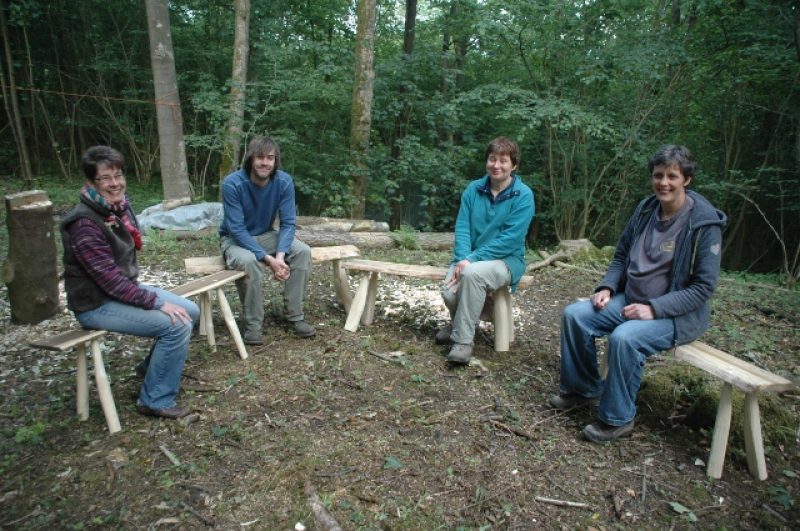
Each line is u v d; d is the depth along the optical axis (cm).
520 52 902
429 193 1107
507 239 338
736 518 219
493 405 296
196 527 205
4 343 367
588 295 521
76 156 1179
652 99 886
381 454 249
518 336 402
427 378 321
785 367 369
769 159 898
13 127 924
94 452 246
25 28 950
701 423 282
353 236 675
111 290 254
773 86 838
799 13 700
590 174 1008
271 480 230
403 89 1041
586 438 266
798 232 966
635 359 254
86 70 1089
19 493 222
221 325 393
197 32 1131
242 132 838
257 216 365
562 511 219
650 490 233
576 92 883
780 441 271
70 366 330
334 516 211
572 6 831
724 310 484
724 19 802
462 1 923
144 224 676
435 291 497
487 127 1111
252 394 297
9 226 386
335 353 349
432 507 218
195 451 248
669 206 266
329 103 955
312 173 980
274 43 962
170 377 272
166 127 802
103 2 1053
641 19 852
